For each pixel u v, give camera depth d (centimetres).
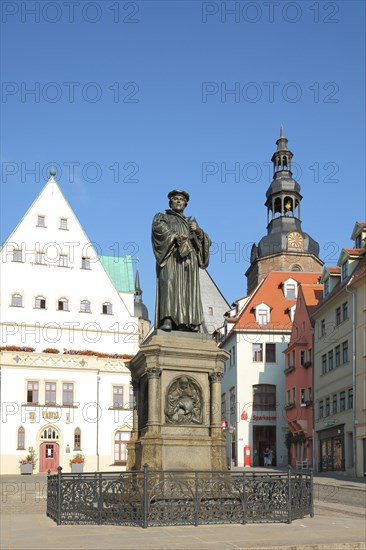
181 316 1518
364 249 4819
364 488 3120
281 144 8569
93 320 5888
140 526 1216
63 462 5431
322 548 1041
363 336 4397
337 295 4781
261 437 6425
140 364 1500
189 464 1410
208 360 1477
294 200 8344
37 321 5753
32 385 5497
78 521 1294
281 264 8031
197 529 1187
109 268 6738
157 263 1550
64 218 5969
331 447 4975
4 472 5275
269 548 1009
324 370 5216
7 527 1262
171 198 1606
